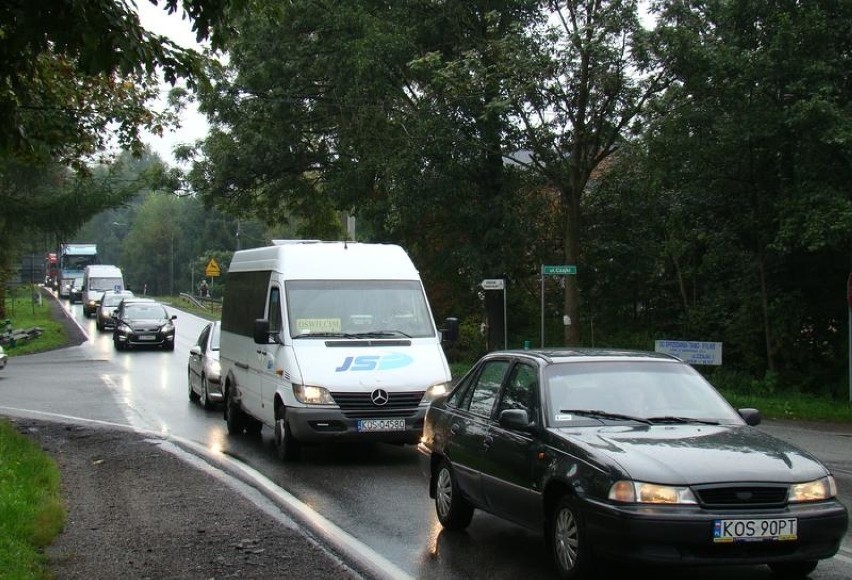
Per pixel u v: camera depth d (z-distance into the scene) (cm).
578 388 681
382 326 1217
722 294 2353
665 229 2577
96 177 2598
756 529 546
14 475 934
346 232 3453
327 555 702
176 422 1573
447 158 2469
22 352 3319
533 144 2417
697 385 706
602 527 559
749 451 593
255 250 1418
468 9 2578
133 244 12600
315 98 2966
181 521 816
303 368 1130
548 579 634
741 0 1934
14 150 1016
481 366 807
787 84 1889
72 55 738
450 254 2875
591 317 2947
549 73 2150
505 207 2642
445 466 804
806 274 2138
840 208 1755
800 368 2180
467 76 2291
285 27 2764
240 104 3017
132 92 1534
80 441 1333
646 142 2144
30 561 646
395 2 2670
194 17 791
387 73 2633
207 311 6238
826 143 1764
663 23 2059
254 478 1041
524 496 653
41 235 2656
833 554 570
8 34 760
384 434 1118
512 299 3281
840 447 1339
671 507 546
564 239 2864
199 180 3194
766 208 2066
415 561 687
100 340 4009
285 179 3284
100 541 743
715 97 2006
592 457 586
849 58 1898
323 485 1005
